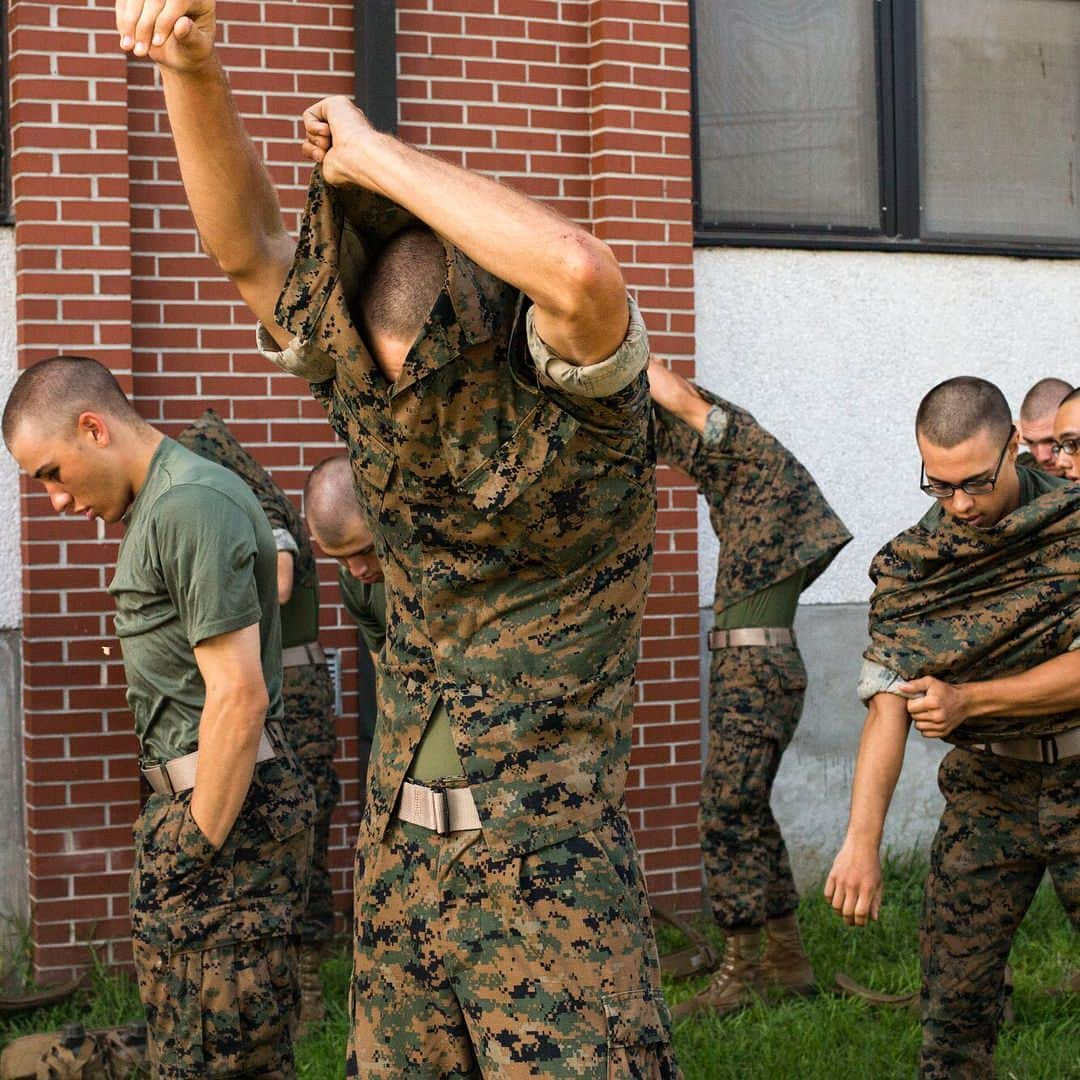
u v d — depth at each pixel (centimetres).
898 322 626
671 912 530
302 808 303
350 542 368
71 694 488
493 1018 197
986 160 650
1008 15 654
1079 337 661
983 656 311
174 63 194
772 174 609
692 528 571
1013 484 318
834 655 614
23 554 489
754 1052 417
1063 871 320
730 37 601
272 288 215
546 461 189
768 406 605
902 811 623
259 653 289
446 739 204
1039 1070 400
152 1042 295
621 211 561
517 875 197
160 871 289
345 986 470
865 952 510
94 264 491
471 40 547
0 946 494
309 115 194
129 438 297
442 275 193
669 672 566
